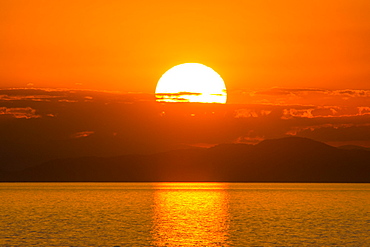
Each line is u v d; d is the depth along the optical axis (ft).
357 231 572.92
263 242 493.36
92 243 482.69
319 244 480.23
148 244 479.82
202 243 487.61
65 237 520.42
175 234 546.26
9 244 474.49
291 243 486.38
